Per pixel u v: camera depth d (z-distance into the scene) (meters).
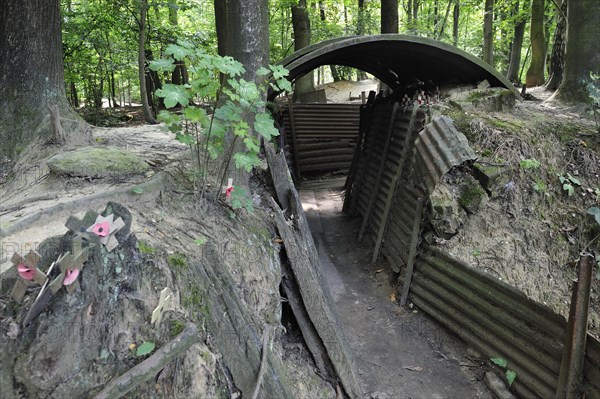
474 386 3.54
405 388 3.51
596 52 6.54
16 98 4.53
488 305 3.71
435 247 4.36
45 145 4.27
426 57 6.63
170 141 4.99
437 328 4.28
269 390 2.48
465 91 6.23
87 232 1.90
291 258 3.46
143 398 1.92
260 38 3.96
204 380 2.13
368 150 7.94
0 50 4.54
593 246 4.47
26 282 1.71
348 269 5.82
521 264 4.12
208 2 16.55
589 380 2.85
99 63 10.46
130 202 2.94
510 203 4.54
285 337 3.30
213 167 3.88
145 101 8.58
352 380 3.30
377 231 6.17
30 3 4.56
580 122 5.88
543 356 3.20
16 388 1.67
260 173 4.50
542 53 11.95
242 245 3.12
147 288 2.16
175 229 2.83
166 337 2.04
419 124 5.54
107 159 3.47
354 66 8.45
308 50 5.90
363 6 17.72
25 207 2.80
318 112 12.19
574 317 2.88
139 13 9.59
